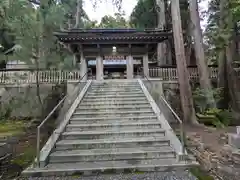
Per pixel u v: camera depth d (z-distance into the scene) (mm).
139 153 4145
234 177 3273
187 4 15484
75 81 9312
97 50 13070
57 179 3373
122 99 7367
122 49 13164
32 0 9594
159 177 3363
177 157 3992
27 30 7609
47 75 10594
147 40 12375
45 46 8531
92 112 6340
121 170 3625
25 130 7184
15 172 3637
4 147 4652
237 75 10500
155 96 9453
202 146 4762
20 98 10219
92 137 4945
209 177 3334
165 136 4965
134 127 5449
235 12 7922
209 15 14656
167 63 16391
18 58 7672
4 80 10461
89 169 3594
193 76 11617
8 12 7699
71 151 4340
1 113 9953
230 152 3986
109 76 19875
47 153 4051
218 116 8953
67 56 13586
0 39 11039
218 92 10109
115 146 4559
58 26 9984
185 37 16641
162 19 15492
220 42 10352
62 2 16875
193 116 8688
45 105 9562
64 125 5332
